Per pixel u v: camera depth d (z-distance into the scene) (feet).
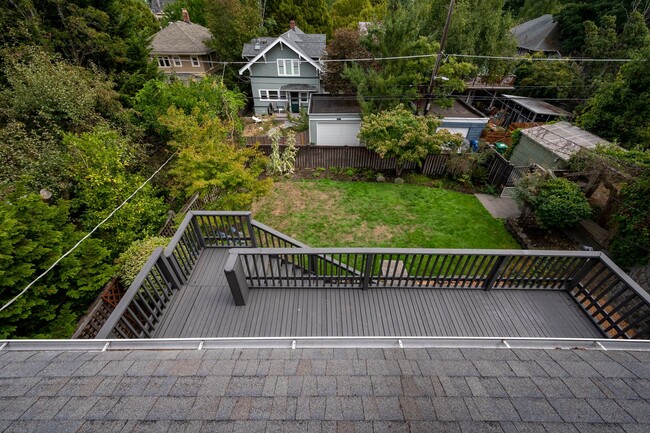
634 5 53.67
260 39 60.59
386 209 30.32
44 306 15.02
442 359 6.75
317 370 6.31
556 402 5.48
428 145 33.63
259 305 12.87
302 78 58.54
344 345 7.52
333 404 5.39
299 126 49.98
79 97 24.47
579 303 13.01
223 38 62.13
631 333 14.39
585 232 25.86
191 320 12.03
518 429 4.91
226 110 35.50
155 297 12.70
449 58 37.45
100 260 16.90
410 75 35.40
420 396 5.57
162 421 4.95
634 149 25.71
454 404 5.40
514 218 28.48
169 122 25.05
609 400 5.57
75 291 15.69
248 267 13.05
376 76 36.60
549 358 6.88
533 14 89.40
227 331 11.59
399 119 33.55
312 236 26.37
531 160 33.96
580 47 61.62
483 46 49.70
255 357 6.82
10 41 28.04
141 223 22.29
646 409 5.39
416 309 12.89
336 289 13.76
